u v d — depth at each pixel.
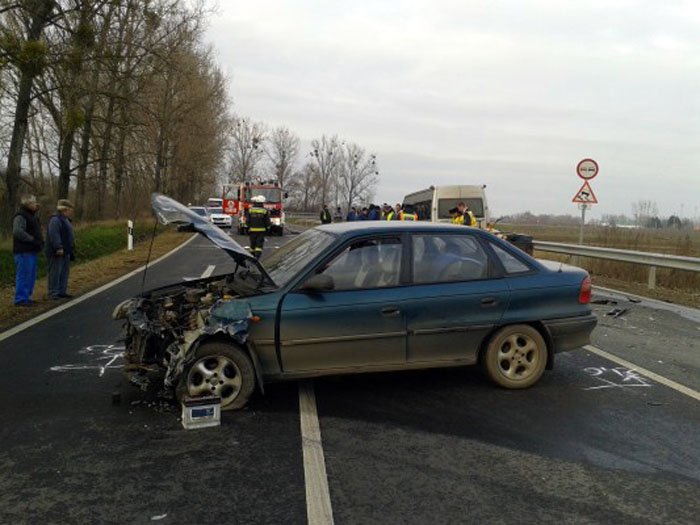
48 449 4.06
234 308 4.75
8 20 19.16
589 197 16.56
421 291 5.18
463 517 3.23
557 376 5.93
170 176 44.00
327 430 4.44
